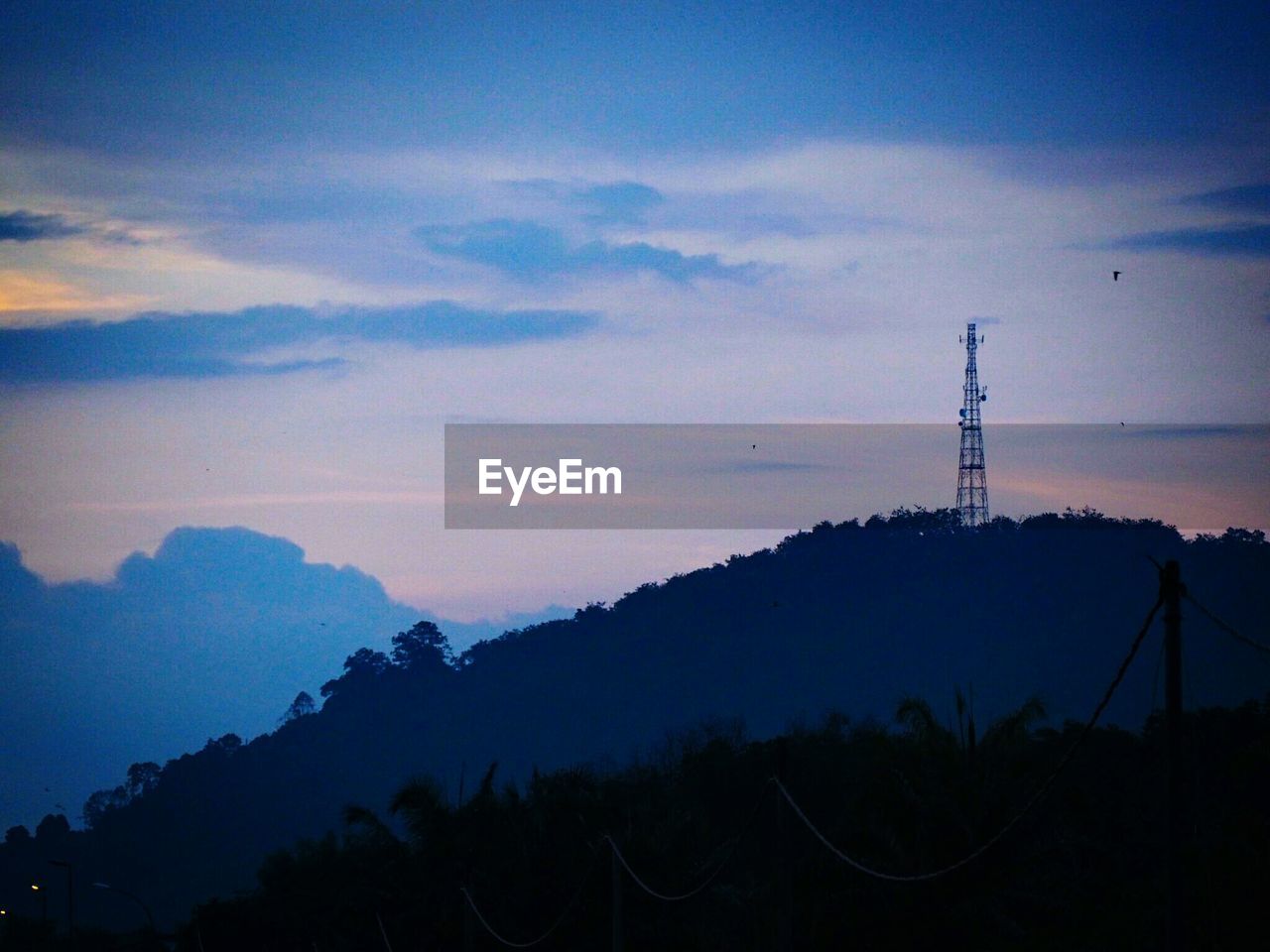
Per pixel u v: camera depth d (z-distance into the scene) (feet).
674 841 134.31
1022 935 100.37
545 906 132.67
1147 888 111.34
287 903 202.08
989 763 110.42
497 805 147.43
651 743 506.48
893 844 103.81
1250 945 102.37
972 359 527.81
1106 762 156.56
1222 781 147.33
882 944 101.60
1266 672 410.52
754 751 189.57
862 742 183.83
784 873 76.69
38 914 524.11
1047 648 504.43
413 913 144.97
